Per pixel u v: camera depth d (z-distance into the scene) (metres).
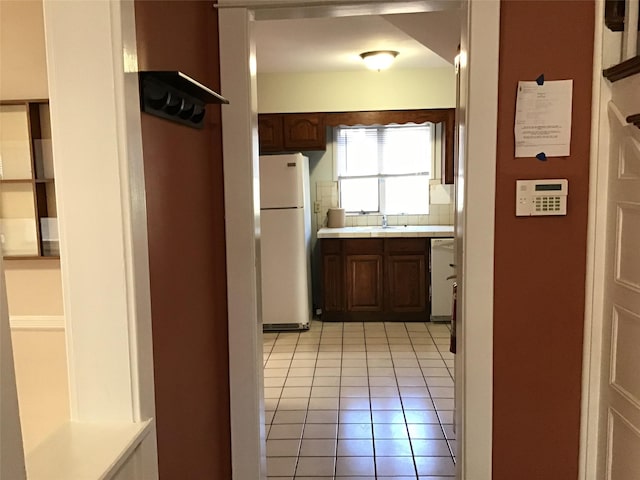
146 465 1.33
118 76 1.22
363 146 5.86
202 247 1.87
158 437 1.45
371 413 3.32
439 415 3.28
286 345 4.76
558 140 1.79
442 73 5.26
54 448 1.17
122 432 1.25
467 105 1.80
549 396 1.89
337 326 5.35
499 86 1.79
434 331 5.09
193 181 1.77
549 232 1.83
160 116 1.47
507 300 1.87
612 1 1.71
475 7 1.76
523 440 1.91
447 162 5.41
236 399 2.09
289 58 4.68
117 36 1.21
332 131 5.85
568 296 1.85
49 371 2.54
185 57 1.71
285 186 5.07
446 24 2.82
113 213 1.25
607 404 1.79
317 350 4.60
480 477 1.92
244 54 1.95
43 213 2.47
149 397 1.35
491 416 1.90
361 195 5.91
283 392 3.69
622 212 1.69
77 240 1.26
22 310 2.54
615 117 1.71
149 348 1.35
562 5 1.75
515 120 1.80
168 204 1.54
